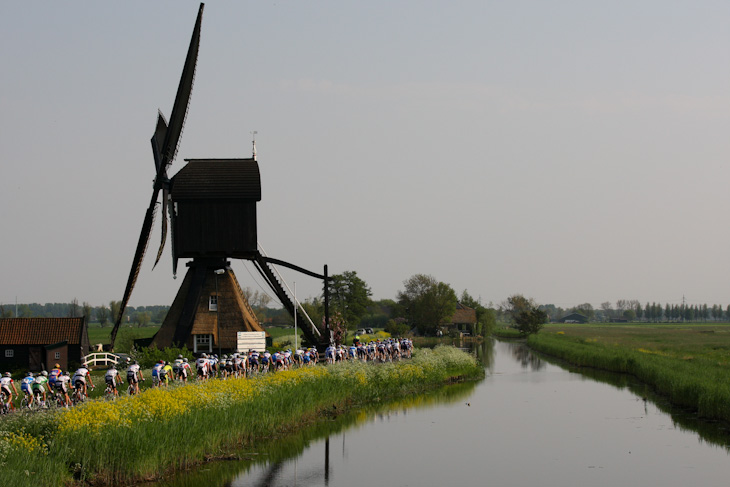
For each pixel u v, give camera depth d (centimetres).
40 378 3978
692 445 4103
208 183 6862
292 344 8819
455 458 3869
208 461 3591
